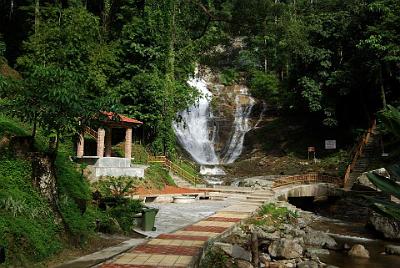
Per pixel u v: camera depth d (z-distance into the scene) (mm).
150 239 9719
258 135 37250
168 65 30031
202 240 9586
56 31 23000
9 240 6699
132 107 28016
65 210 8977
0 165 8008
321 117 34781
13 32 31375
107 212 10859
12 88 7746
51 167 8562
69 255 7863
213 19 30203
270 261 11047
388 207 3102
